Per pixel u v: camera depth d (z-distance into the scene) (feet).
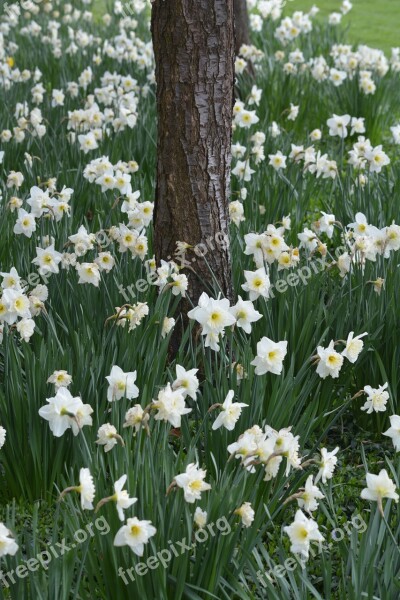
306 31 42.32
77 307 17.28
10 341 14.48
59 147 27.35
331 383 16.79
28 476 14.53
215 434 14.35
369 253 18.02
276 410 14.84
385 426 17.42
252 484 12.82
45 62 39.50
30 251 19.58
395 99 37.09
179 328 17.99
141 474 11.56
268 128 29.19
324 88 35.91
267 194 24.30
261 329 17.30
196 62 16.61
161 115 17.17
